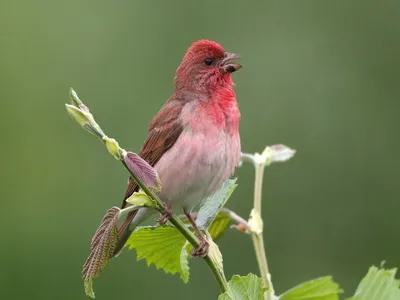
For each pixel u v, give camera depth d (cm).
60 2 1461
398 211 1298
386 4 1377
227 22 1403
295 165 1320
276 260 1289
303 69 1363
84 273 557
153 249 666
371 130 1333
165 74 1408
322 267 1284
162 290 1270
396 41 1370
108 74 1410
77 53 1430
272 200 1308
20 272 1352
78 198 1385
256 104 1354
